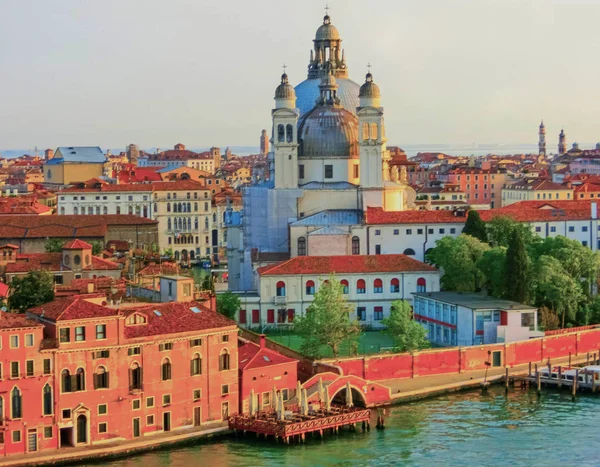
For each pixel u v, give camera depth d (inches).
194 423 7308.1
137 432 7076.8
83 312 6899.6
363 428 7524.6
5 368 6643.7
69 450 6771.7
